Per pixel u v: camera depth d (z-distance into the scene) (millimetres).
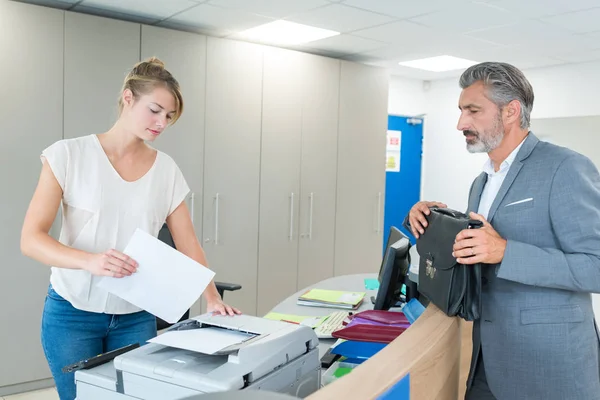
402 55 4457
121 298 1344
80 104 3133
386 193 5664
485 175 1449
